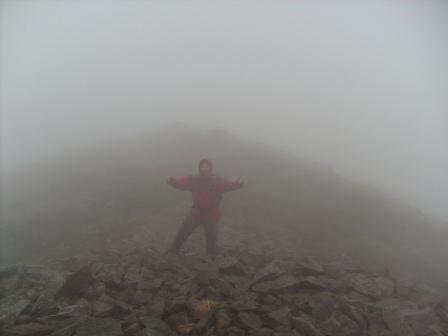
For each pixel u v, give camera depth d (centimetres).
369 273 582
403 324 410
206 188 645
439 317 471
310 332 377
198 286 483
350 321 409
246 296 457
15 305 426
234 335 373
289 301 447
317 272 538
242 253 682
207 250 661
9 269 554
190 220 644
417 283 569
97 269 548
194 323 389
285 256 763
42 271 550
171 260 596
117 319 390
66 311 400
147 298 451
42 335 354
